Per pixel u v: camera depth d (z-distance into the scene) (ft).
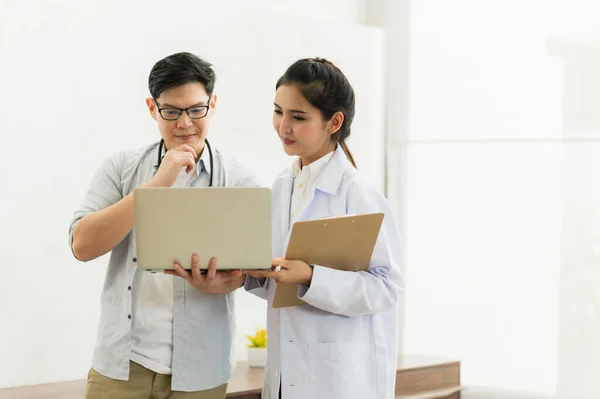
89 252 6.18
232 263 5.55
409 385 11.09
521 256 12.13
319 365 6.22
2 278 9.25
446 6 12.88
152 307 6.30
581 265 11.51
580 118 11.55
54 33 9.57
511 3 12.24
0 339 9.25
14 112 9.30
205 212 5.49
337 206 6.35
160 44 10.49
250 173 6.86
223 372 6.49
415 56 13.11
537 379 11.92
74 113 9.77
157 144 6.72
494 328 12.38
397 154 13.15
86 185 9.91
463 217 12.72
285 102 6.25
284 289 5.96
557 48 11.78
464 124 12.70
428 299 13.07
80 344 9.87
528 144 12.09
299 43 11.97
